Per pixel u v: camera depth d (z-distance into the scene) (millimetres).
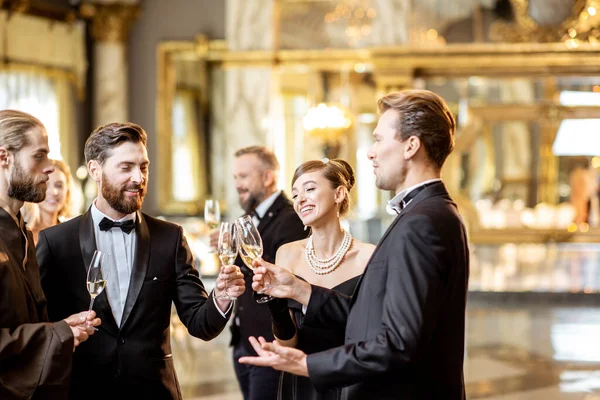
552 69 13453
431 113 2531
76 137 13758
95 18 14062
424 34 13570
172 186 14281
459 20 13531
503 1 13422
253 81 13602
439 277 2367
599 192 13906
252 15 13648
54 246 3154
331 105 13625
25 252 2781
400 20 13555
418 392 2436
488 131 14047
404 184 2570
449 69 13539
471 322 9273
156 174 14312
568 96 13898
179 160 14297
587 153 13945
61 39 13398
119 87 14227
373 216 13750
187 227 13844
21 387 2553
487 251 14078
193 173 14250
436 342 2443
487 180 14094
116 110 14203
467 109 13977
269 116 13539
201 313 3111
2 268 2611
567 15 13266
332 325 2912
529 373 6918
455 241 2428
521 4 13344
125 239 3203
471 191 14133
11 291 2631
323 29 13711
